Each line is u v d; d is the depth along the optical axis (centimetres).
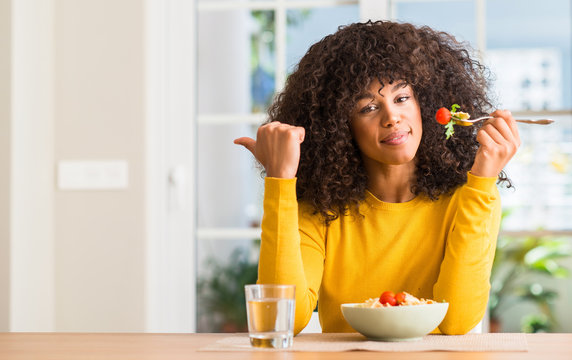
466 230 120
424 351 96
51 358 93
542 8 861
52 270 264
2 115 252
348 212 136
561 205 714
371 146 129
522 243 746
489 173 119
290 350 98
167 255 266
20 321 254
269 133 115
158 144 267
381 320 104
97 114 265
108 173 262
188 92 268
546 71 882
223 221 523
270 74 534
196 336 116
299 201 141
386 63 127
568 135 695
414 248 133
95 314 262
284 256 116
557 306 776
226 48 518
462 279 119
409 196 137
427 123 134
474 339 108
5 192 251
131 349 101
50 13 267
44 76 265
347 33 135
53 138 266
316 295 128
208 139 509
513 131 118
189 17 269
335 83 134
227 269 502
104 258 262
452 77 140
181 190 266
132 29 265
